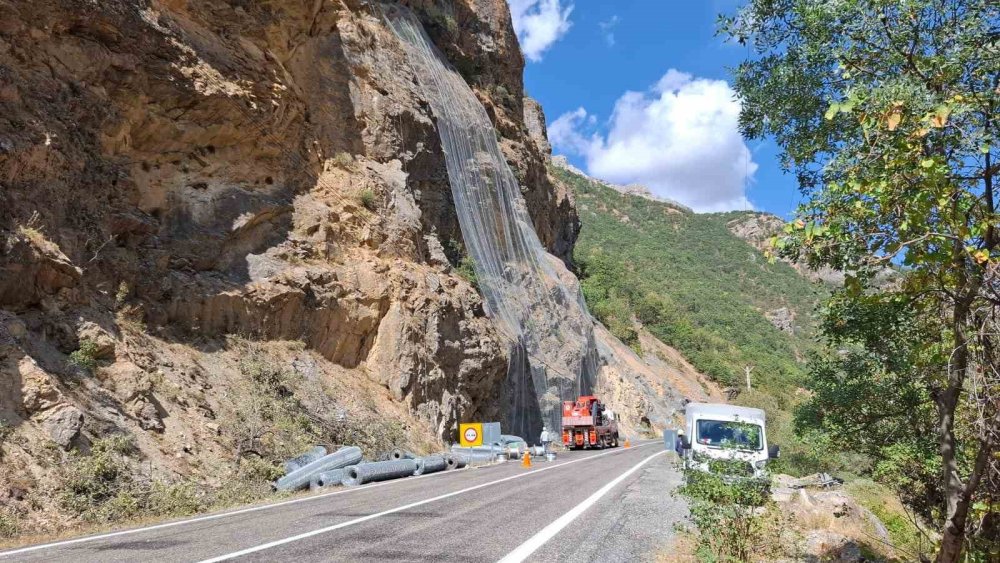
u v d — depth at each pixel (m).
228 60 21.70
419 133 34.44
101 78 16.94
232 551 7.03
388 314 24.75
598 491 13.51
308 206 23.89
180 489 11.98
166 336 17.20
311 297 21.92
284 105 23.50
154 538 8.18
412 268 27.42
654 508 11.34
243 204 21.03
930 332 6.79
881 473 12.18
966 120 4.99
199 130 19.91
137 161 18.39
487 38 56.88
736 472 8.20
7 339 11.77
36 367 11.65
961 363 5.30
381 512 10.08
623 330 75.06
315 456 15.96
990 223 4.61
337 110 28.20
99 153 16.81
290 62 26.28
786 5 6.75
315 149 26.02
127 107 17.75
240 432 15.92
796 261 5.82
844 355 12.12
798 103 7.21
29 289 13.25
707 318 114.94
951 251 4.73
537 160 60.16
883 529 12.03
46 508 10.01
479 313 32.12
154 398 14.38
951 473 5.29
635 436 56.25
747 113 7.76
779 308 153.62
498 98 55.88
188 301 18.19
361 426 20.38
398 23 41.47
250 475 14.57
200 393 16.11
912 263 4.93
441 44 48.66
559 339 48.41
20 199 13.80
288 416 17.95
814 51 6.20
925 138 5.03
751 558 7.79
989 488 5.89
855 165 5.18
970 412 5.57
